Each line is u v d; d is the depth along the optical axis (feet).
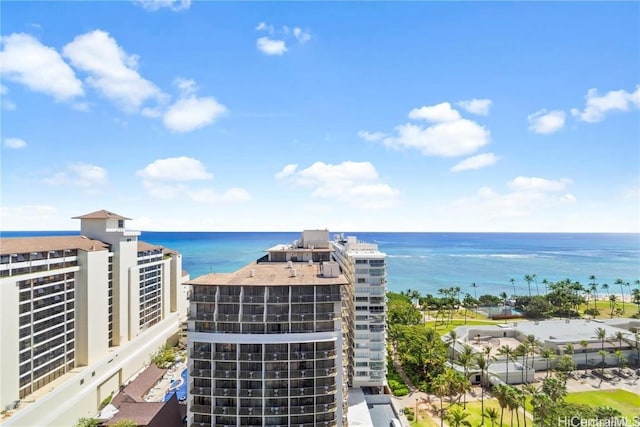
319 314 200.95
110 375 284.61
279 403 194.49
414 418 253.85
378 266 280.31
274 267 262.67
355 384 278.46
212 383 193.57
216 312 196.75
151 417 225.56
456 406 272.31
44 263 239.30
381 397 271.49
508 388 239.71
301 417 194.49
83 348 266.77
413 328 368.89
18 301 215.92
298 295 199.93
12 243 229.86
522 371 313.53
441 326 483.92
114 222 322.75
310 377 195.21
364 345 278.67
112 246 313.12
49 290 241.14
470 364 302.25
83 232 312.71
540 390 282.15
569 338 375.66
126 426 212.02
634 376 332.80
